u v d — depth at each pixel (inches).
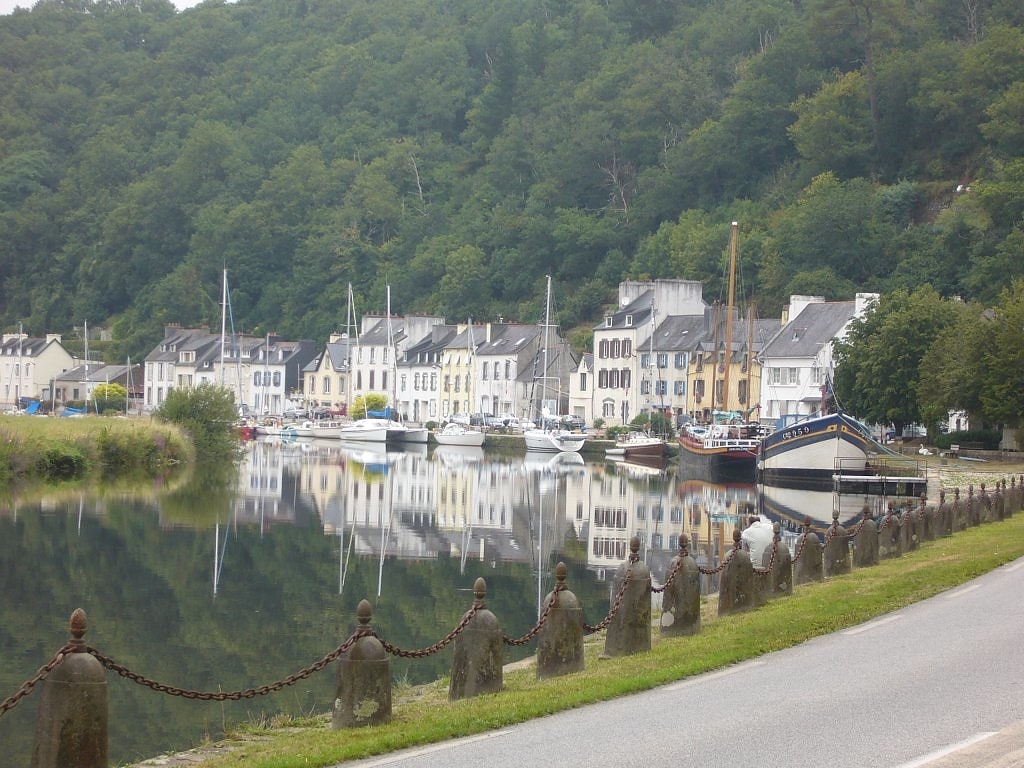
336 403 6545.3
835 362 4008.4
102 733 517.0
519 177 7662.4
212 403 3735.2
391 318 6456.7
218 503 2450.8
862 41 6259.8
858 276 5275.6
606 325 5265.8
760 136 6505.9
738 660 752.3
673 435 4687.5
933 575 1118.4
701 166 6643.7
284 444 5191.9
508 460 4207.7
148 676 1043.9
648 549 1884.8
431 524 2209.6
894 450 3405.5
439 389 5994.1
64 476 2795.3
